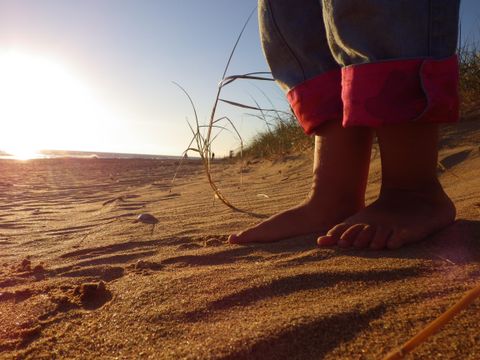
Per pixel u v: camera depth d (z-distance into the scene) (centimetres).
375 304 22
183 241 45
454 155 70
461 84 104
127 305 26
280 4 42
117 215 68
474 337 19
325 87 40
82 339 23
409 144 36
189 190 100
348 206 40
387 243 33
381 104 33
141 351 21
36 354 22
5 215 76
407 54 32
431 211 36
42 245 50
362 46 33
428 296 23
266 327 21
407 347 12
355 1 33
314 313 22
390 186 38
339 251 33
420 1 32
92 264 39
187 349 21
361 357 18
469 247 31
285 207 60
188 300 26
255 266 32
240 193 83
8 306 29
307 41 41
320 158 41
